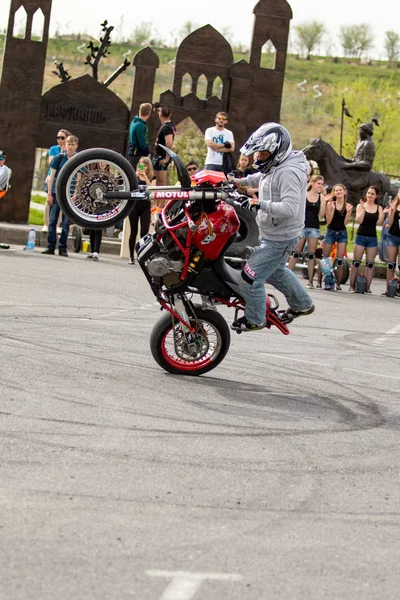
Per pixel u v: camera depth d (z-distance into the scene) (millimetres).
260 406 8836
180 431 7754
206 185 9406
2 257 19156
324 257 20203
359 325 14930
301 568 5270
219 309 14781
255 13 26219
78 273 17734
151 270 9414
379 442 7957
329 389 9844
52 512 5785
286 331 10008
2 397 8234
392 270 20062
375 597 4980
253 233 10578
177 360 9891
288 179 9305
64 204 10164
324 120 90375
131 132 21922
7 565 4992
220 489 6469
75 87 25125
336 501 6438
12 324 11672
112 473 6586
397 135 68688
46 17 24594
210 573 5105
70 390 8719
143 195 9273
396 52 123812
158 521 5789
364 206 20344
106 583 4887
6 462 6609
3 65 24578
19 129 24719
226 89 26391
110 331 11891
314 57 120938
